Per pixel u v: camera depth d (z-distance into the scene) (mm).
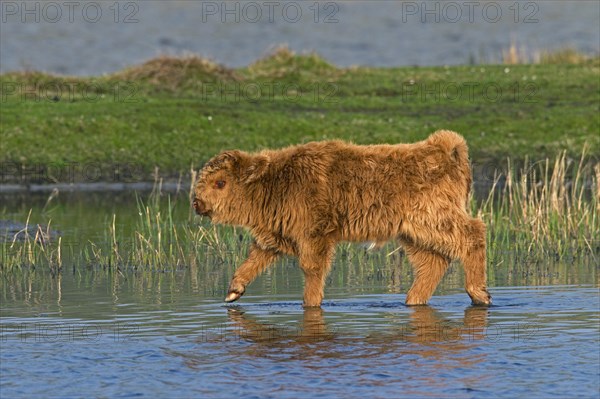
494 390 35438
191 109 111625
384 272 59812
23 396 35312
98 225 77875
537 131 105375
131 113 110125
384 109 114062
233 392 35406
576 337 42062
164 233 72938
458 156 48625
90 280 57344
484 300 49031
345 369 37844
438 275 49781
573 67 130750
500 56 194750
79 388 36094
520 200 72000
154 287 55062
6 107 111312
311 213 48344
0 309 48969
